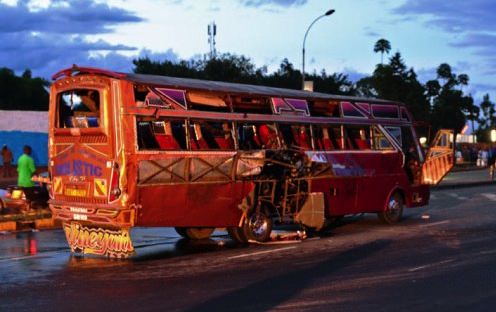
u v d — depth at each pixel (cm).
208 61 6569
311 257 1280
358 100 1750
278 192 1528
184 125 1333
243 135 1503
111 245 1264
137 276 1088
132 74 1290
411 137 1912
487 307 862
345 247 1409
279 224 1695
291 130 1608
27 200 1884
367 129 1778
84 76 1266
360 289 977
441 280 1040
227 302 896
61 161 1321
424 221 1888
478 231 1653
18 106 6956
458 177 4206
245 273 1112
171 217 1297
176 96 1310
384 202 1806
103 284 1021
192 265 1195
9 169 3822
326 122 1645
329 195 1645
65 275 1098
